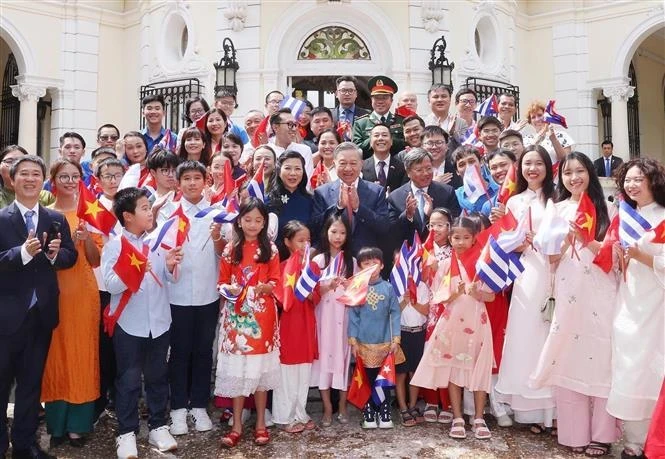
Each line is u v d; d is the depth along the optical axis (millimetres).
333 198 5109
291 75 12430
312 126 6832
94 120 14234
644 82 17438
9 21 13234
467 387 4336
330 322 4605
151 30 13609
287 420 4430
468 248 4496
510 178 4664
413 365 4691
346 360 4605
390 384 4336
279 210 5047
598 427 4031
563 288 4125
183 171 4648
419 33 12289
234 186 4711
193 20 12711
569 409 4082
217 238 4570
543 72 14969
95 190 5340
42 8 13672
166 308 4309
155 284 4242
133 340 4125
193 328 4559
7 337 3793
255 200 4414
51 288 3908
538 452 4062
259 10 12180
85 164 6402
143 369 4246
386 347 4516
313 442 4262
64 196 4488
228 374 4184
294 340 4469
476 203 5113
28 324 3846
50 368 4137
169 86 12992
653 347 3787
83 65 14109
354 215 4945
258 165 5277
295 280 4445
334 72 12430
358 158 4898
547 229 4156
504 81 13562
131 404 4070
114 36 14594
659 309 3809
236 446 4195
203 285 4539
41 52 13695
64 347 4098
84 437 4305
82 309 4145
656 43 17062
